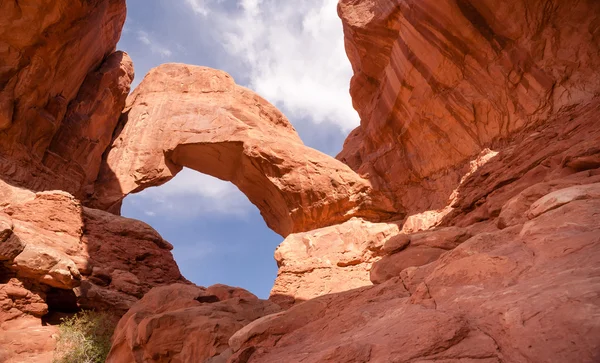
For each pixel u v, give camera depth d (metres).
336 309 6.07
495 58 16.91
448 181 19.20
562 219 4.59
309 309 6.33
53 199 18.69
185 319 8.58
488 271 4.31
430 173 20.92
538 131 14.91
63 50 21.20
